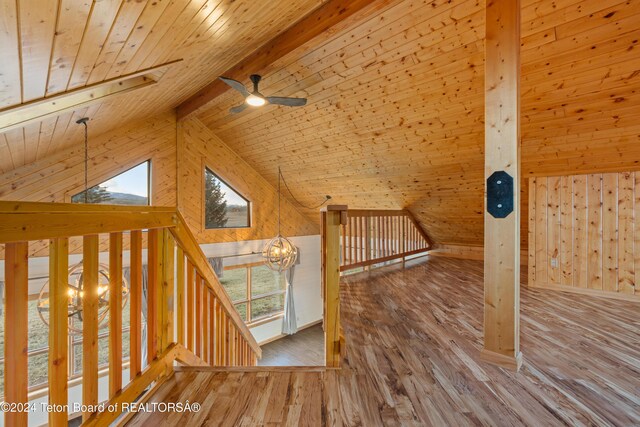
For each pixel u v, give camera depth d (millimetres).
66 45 1540
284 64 3600
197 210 5945
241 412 1495
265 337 7293
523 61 2775
